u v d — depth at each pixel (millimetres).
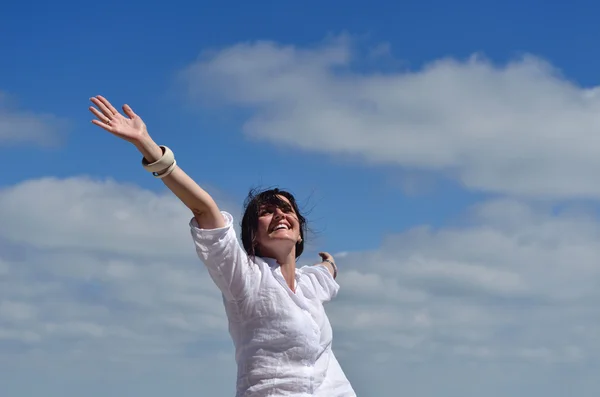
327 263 7164
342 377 6156
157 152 5324
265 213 6094
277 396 5648
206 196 5492
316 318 6043
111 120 5281
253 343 5715
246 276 5664
